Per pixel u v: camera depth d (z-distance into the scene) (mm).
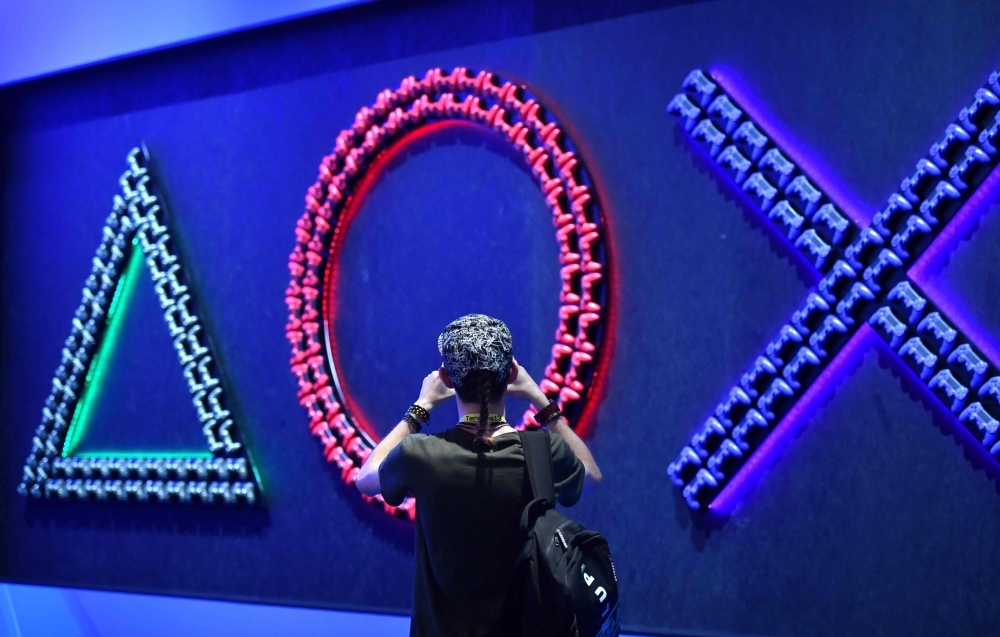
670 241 3666
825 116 3455
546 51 3918
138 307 4621
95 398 4699
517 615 1974
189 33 4477
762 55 3564
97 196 4789
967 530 3191
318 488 4215
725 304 3572
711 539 3543
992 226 3201
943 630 3203
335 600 4145
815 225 3379
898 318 3248
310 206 4199
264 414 4332
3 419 4930
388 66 4215
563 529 1979
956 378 3162
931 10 3334
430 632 2037
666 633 3559
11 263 4973
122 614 4414
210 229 4496
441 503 2039
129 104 4734
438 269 4070
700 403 3588
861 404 3355
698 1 3680
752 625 3465
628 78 3773
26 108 4988
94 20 4695
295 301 4207
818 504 3393
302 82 4375
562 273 3732
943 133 3293
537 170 3793
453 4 4102
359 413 4176
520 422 3889
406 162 4164
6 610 4621
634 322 3699
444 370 2182
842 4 3457
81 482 4602
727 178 3592
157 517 4535
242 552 4344
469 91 3957
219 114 4527
